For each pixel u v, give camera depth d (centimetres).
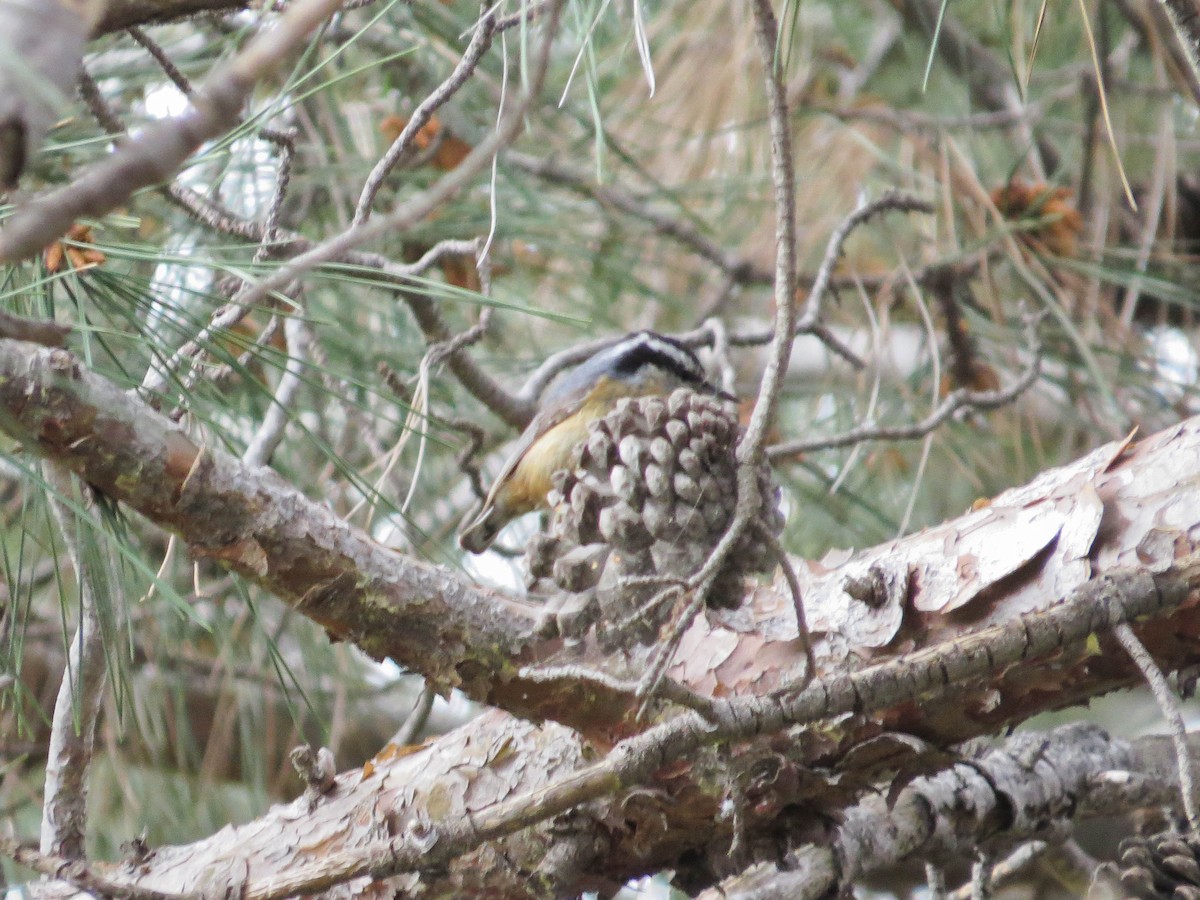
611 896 524
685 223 910
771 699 415
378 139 792
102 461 422
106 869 529
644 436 466
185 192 559
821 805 501
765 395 390
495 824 421
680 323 955
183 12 443
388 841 432
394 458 581
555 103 780
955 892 679
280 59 289
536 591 479
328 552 455
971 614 468
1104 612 423
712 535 459
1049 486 477
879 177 938
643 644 475
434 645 475
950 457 890
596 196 862
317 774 529
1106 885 582
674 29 882
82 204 267
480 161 304
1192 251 974
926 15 911
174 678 805
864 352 910
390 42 749
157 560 730
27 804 786
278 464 750
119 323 542
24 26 274
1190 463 454
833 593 497
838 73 973
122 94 669
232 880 513
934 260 898
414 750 541
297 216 762
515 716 497
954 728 472
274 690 836
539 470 780
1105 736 665
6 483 572
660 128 887
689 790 479
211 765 827
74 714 456
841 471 854
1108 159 913
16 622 479
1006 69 920
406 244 797
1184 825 642
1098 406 894
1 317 302
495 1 571
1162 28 868
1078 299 903
